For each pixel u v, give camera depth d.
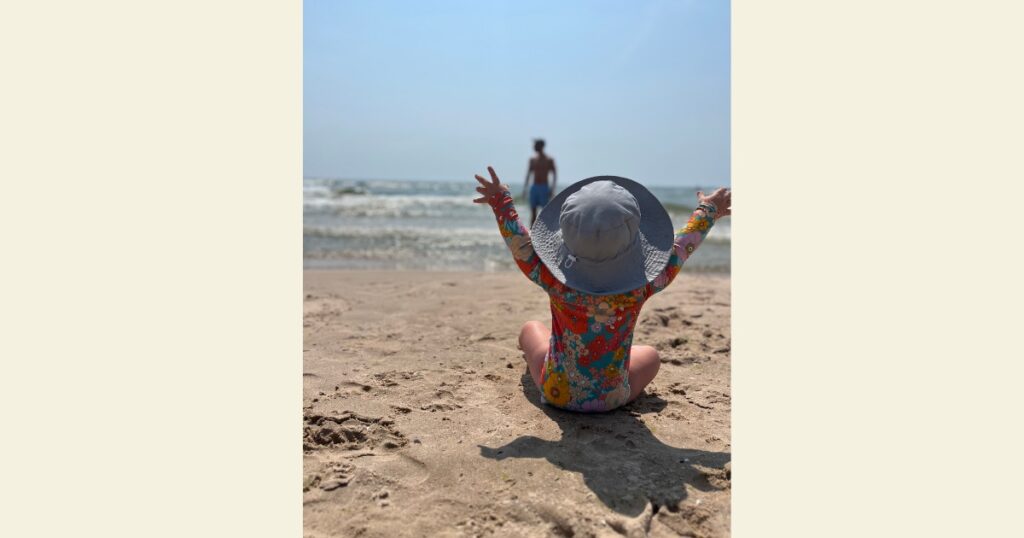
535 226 1.41
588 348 1.38
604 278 1.30
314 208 8.85
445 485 1.11
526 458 1.20
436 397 1.53
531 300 2.65
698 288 2.95
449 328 2.20
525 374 1.72
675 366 1.80
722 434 1.33
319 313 2.42
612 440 1.29
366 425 1.35
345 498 1.07
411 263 4.16
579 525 0.99
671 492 1.09
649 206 1.41
